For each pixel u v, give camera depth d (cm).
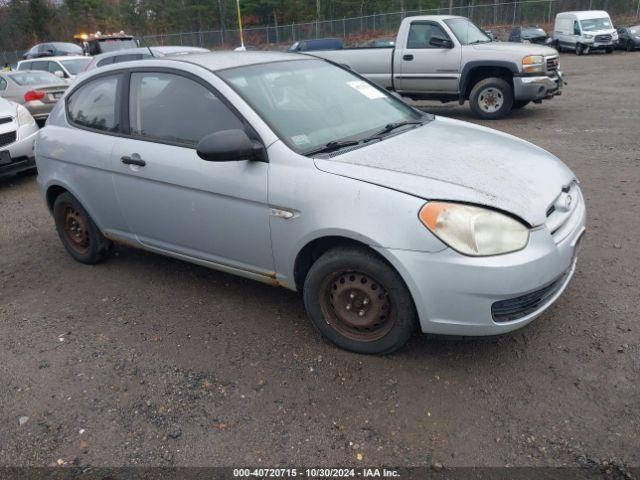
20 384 321
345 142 339
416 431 267
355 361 321
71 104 454
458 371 306
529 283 275
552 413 271
